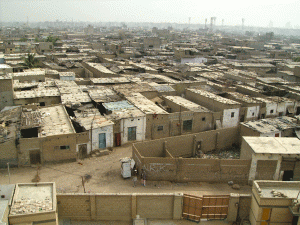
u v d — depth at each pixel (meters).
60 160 30.02
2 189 18.34
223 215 21.59
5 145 27.69
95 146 32.19
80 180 26.92
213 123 40.44
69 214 20.80
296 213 19.16
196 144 33.81
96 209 20.86
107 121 33.12
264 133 33.69
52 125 32.03
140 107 38.06
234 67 84.00
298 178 27.06
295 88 52.72
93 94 43.22
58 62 78.69
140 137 35.94
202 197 20.92
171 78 62.97
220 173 27.27
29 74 51.53
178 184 27.06
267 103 43.47
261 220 20.09
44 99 42.28
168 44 157.38
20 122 31.67
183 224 21.23
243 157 29.20
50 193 19.12
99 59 91.31
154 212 21.36
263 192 20.50
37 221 17.11
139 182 27.05
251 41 156.38
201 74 67.75
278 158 26.48
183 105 41.34
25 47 101.56
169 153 29.75
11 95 40.16
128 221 21.34
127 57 96.38
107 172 28.62
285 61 101.94
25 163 28.77
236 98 45.50
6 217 16.17
